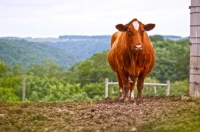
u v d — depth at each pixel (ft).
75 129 33.06
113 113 39.04
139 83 48.80
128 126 33.83
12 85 155.12
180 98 50.67
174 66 261.65
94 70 224.12
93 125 34.50
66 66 530.27
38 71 240.12
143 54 46.88
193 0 48.80
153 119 36.68
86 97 131.75
